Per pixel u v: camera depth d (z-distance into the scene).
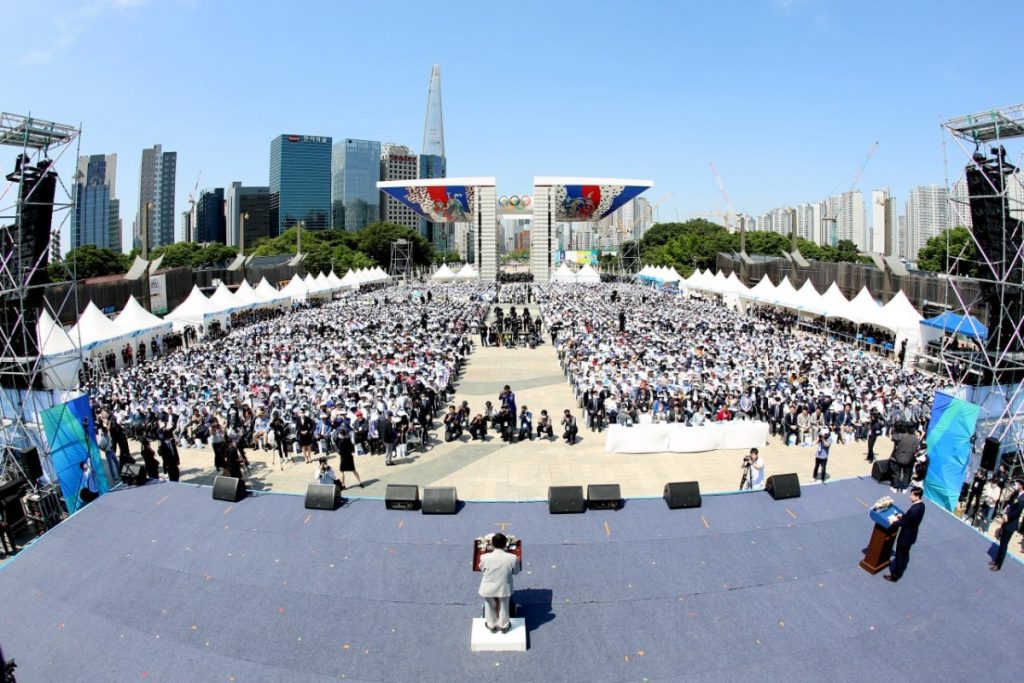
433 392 29.56
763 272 87.31
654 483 21.44
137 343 42.09
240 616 11.70
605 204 119.81
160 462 23.62
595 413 27.64
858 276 64.38
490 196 115.81
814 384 29.66
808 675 10.19
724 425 24.89
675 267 126.81
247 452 25.22
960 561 13.27
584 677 10.14
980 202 19.70
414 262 171.62
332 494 15.41
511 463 23.50
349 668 10.39
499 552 10.71
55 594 12.53
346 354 38.00
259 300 61.31
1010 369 18.70
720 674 10.21
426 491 15.23
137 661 10.67
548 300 72.44
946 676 10.16
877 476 17.08
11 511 16.97
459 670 10.31
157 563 13.36
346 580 12.65
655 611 11.70
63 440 17.73
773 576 12.71
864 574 12.80
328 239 154.75
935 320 38.06
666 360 35.00
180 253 125.31
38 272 19.20
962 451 18.06
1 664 9.29
